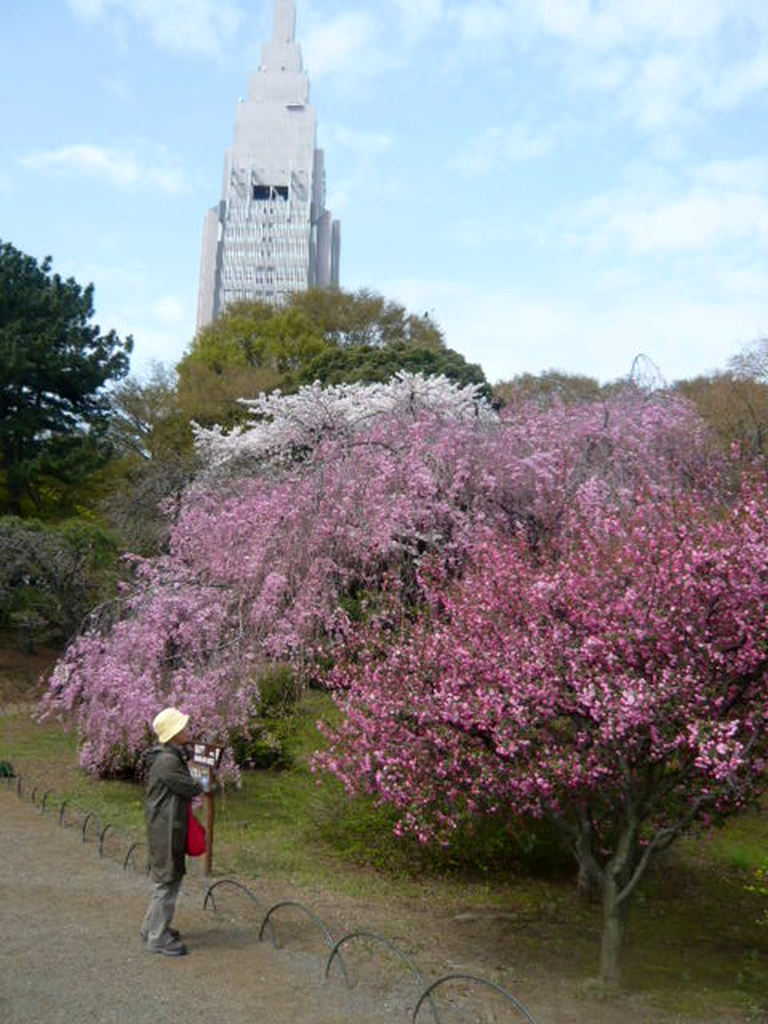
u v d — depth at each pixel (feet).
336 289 128.77
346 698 22.50
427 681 18.48
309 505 32.12
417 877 24.04
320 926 18.35
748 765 15.90
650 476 34.14
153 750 17.44
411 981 16.40
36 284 79.15
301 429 48.11
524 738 16.66
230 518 34.68
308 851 25.79
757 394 50.65
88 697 31.76
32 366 70.90
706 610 15.99
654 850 16.57
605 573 17.10
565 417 38.65
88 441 74.79
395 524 31.37
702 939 20.56
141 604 31.24
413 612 24.75
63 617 58.29
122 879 21.67
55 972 15.46
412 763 17.44
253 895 19.56
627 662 15.89
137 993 14.80
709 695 15.76
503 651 16.96
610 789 18.07
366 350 90.68
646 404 38.60
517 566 18.99
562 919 21.07
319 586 30.99
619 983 16.79
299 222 359.25
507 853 24.40
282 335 117.08
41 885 20.72
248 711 30.53
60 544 58.13
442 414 38.70
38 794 31.48
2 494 74.54
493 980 16.89
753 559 15.33
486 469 33.91
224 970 16.16
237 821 28.66
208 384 93.40
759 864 25.82
